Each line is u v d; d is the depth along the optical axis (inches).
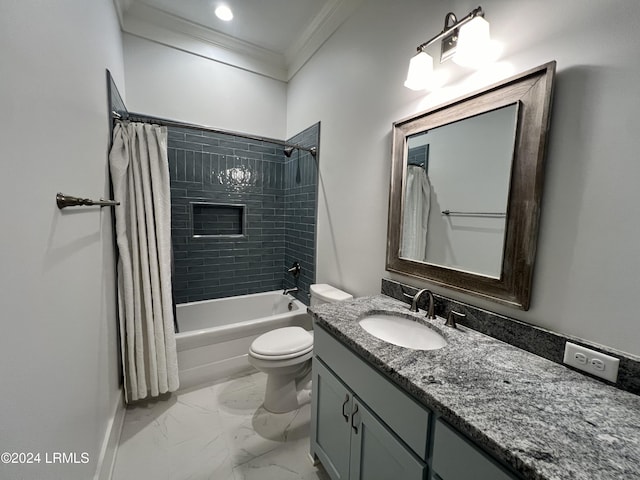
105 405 51.6
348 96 74.3
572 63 32.4
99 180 51.8
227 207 107.0
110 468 50.8
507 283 39.8
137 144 66.1
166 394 74.5
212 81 97.6
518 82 37.1
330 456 47.6
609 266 30.5
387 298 60.3
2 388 21.2
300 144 101.2
